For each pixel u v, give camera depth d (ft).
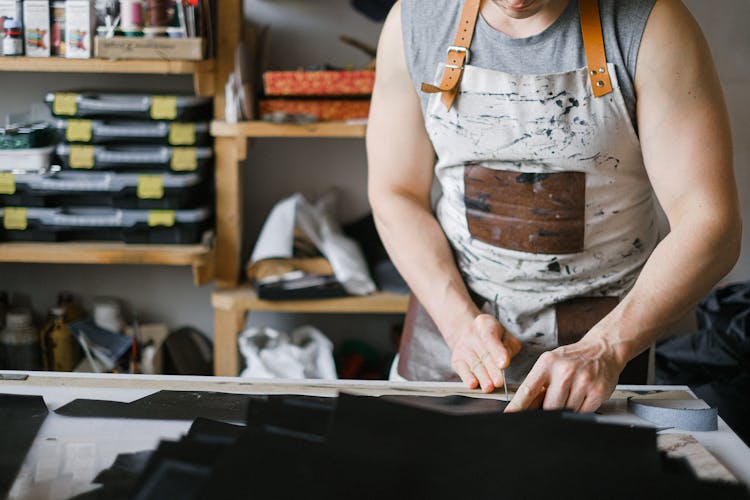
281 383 4.77
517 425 3.71
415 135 5.77
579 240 5.54
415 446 3.58
